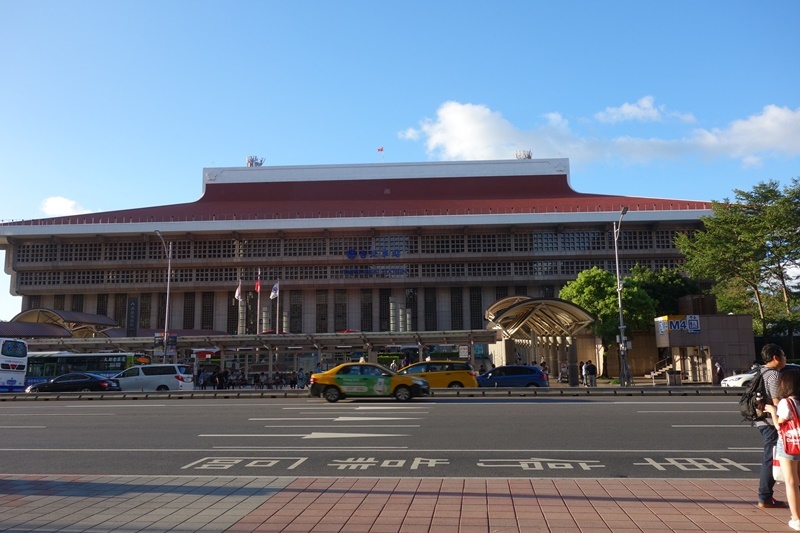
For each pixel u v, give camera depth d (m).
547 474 10.50
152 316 71.38
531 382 31.77
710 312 46.53
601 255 69.75
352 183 81.69
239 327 67.94
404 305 71.31
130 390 35.19
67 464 11.83
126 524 7.28
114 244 71.88
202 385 46.78
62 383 33.25
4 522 7.38
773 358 7.98
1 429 17.19
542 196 79.31
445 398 25.88
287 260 70.69
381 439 14.34
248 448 13.33
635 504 8.09
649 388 28.52
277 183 82.00
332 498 8.48
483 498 8.43
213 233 70.94
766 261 45.47
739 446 13.16
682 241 50.88
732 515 7.54
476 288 71.56
